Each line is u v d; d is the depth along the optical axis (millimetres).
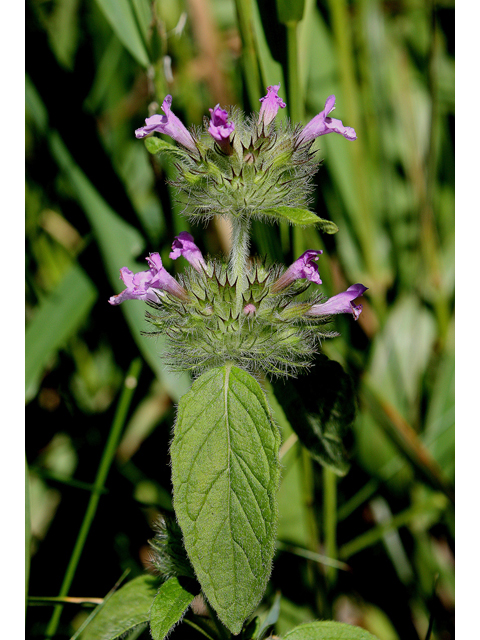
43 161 262
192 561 192
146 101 274
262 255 227
